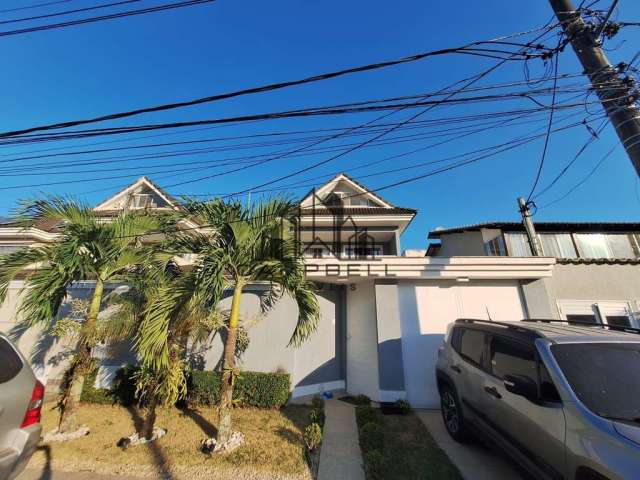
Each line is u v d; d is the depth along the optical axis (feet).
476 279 25.54
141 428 17.94
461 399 15.48
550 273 24.72
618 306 29.37
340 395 26.00
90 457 14.42
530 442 10.39
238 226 16.06
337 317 28.96
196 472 13.24
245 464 13.88
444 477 12.85
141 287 20.39
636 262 30.22
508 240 39.14
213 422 18.88
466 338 16.51
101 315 26.99
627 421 8.38
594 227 38.32
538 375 10.87
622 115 13.57
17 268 18.51
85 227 18.51
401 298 25.27
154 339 14.28
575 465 8.57
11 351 10.77
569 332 12.21
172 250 17.29
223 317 22.26
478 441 15.76
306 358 25.57
